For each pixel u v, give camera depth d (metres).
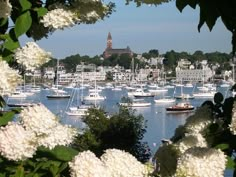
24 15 3.02
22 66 3.01
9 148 2.48
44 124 2.57
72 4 3.37
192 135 3.00
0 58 2.85
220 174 2.50
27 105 2.83
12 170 2.62
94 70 97.44
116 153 2.54
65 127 2.73
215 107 3.21
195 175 2.46
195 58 121.50
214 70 113.06
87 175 2.42
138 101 73.81
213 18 3.12
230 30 3.21
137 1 3.10
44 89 85.19
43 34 3.46
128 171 2.49
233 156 2.95
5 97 2.84
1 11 2.89
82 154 2.49
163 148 2.99
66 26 3.21
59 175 2.63
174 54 126.75
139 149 14.91
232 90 3.33
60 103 74.06
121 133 14.80
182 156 2.56
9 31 3.02
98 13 3.43
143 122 15.44
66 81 92.06
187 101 78.06
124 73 128.88
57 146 2.78
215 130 3.07
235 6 3.10
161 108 71.88
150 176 2.76
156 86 109.69
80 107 54.50
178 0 3.11
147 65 131.38
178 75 118.88
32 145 2.55
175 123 51.91
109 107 64.19
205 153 2.53
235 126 2.73
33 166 2.67
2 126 2.71
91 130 14.72
